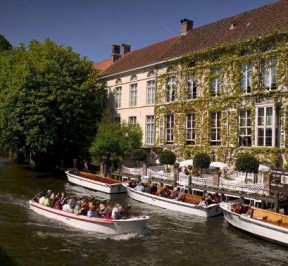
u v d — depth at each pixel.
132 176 27.98
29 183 28.89
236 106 26.03
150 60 34.16
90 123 35.47
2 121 32.16
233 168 25.92
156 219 19.17
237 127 25.92
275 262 13.81
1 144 34.97
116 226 16.45
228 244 15.59
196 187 22.53
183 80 30.34
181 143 30.19
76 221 17.34
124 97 37.16
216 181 21.77
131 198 24.31
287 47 23.06
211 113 28.06
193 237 16.39
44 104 32.22
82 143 35.41
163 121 32.22
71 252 14.20
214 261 13.75
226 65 26.78
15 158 41.59
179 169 25.03
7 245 14.66
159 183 25.27
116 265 13.11
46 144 32.28
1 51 45.81
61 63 34.75
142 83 34.84
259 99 24.61
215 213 19.75
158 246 15.17
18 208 20.44
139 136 30.61
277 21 25.30
